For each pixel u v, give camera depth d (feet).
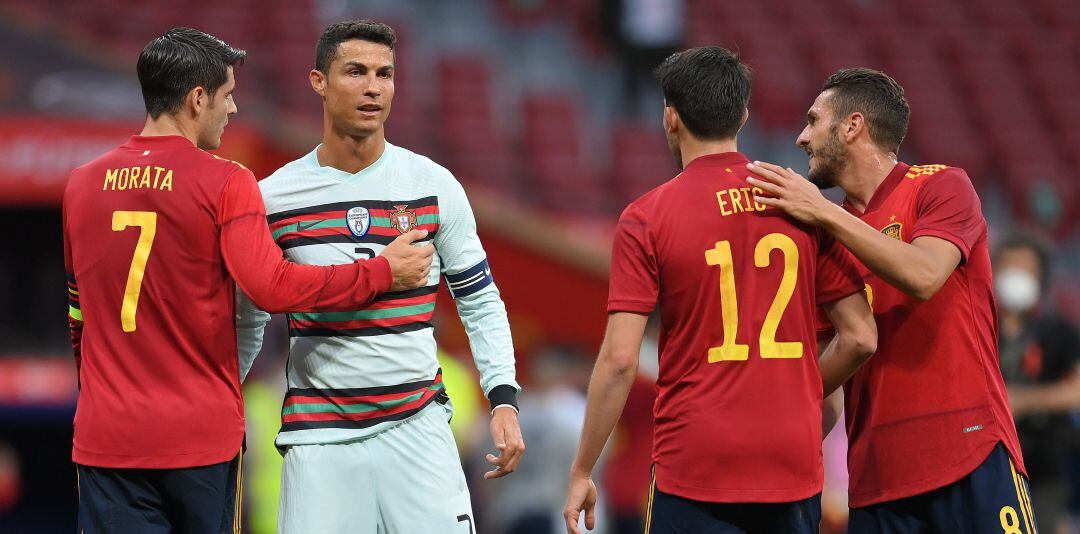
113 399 44.29
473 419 90.33
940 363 45.55
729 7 192.44
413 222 47.39
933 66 189.26
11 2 151.43
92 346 45.06
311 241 46.70
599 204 147.84
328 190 47.06
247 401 85.05
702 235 43.16
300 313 47.11
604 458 88.38
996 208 172.24
